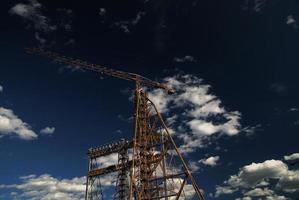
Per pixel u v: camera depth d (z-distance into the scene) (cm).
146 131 10531
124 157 10981
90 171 11644
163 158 9994
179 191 9344
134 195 9881
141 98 10950
